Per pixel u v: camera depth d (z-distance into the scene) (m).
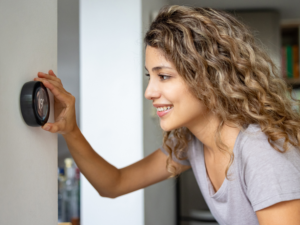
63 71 2.00
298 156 0.74
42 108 0.61
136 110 1.65
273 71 0.94
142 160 1.11
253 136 0.79
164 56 0.81
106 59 1.67
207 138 0.92
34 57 0.62
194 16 0.83
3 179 0.51
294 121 0.86
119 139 1.66
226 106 0.84
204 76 0.81
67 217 1.74
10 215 0.53
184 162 1.13
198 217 2.49
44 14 0.67
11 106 0.53
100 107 1.68
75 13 1.98
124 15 1.66
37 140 0.63
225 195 0.89
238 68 0.84
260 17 2.65
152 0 1.89
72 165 1.84
